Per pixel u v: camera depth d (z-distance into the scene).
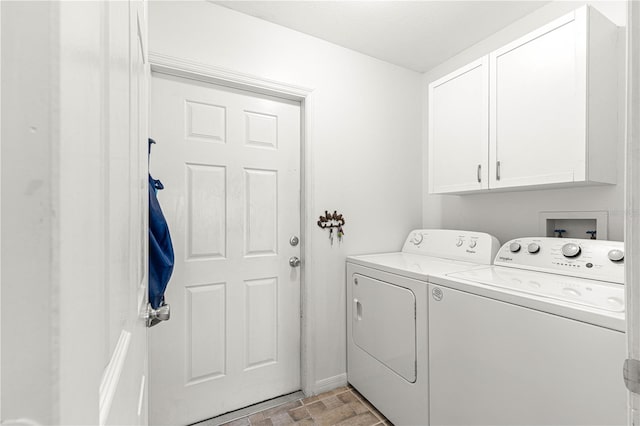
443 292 1.29
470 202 2.04
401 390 1.51
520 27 1.73
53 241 0.18
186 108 1.59
